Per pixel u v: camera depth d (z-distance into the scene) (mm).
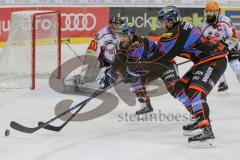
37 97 9281
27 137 6707
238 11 15836
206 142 6281
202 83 6242
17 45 10586
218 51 6434
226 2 15797
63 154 5988
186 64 12836
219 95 9570
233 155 6004
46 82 10594
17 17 10453
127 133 7004
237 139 6715
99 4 15422
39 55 12102
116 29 8914
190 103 6766
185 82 6711
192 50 6465
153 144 6473
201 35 6441
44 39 11656
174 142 6574
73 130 7105
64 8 15125
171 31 6422
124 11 15562
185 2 15719
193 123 6824
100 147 6309
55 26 11219
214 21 9180
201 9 15812
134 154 6031
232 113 8203
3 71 10531
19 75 10641
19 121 7555
